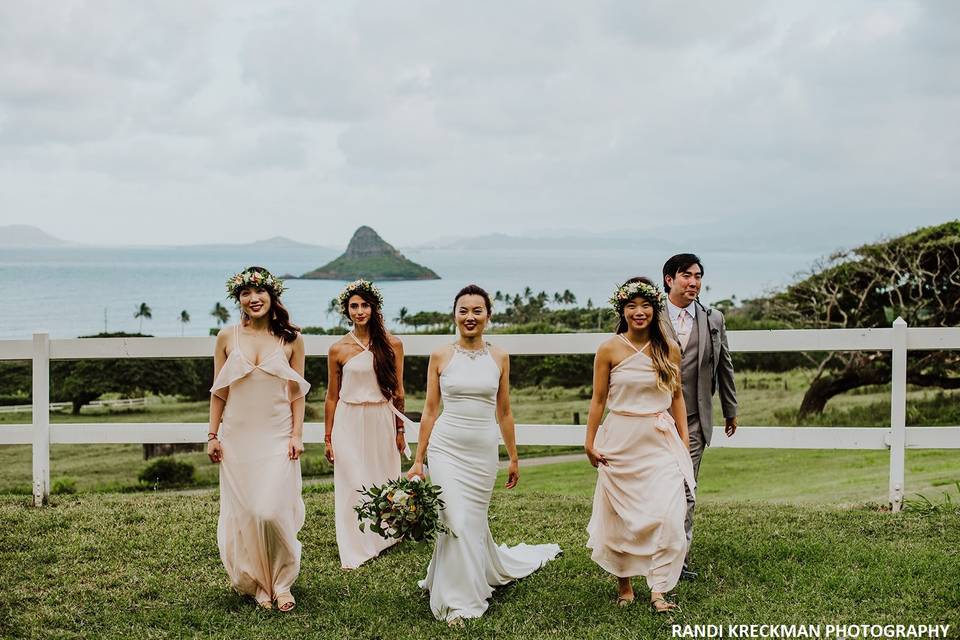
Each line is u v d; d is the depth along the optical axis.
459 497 5.59
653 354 5.57
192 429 8.23
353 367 6.89
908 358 24.75
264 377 5.66
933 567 5.96
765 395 28.56
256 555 5.57
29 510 7.82
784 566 6.10
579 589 5.85
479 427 5.70
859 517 7.42
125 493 8.80
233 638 5.12
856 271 25.88
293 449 5.73
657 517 5.36
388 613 5.51
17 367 34.50
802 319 26.94
